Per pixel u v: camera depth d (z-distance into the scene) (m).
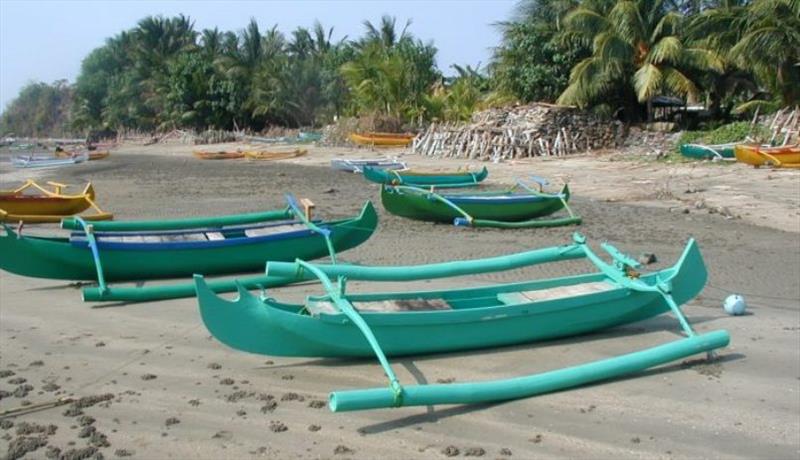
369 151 39.28
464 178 20.91
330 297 7.16
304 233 11.37
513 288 8.09
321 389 6.52
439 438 5.60
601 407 6.16
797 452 5.40
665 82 30.94
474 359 7.27
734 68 32.59
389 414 6.02
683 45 31.39
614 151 30.91
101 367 7.12
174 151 51.72
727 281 10.66
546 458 5.30
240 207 19.77
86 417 5.93
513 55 35.34
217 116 61.12
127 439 5.57
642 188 21.14
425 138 35.56
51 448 5.39
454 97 44.09
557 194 16.36
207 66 62.16
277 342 6.69
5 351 7.63
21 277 11.17
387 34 56.69
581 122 32.22
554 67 34.31
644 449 5.45
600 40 30.80
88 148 56.47
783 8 27.33
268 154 39.53
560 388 6.42
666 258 12.27
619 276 7.98
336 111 56.16
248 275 11.15
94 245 10.09
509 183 23.30
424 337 7.09
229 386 6.61
